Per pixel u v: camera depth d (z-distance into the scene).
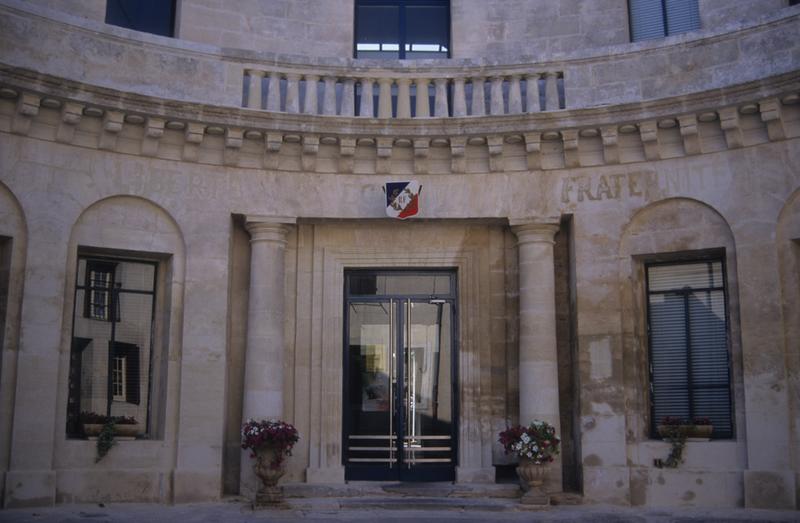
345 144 18.36
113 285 17.95
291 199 18.53
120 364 17.83
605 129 17.88
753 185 17.11
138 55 17.89
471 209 18.53
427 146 18.39
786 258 16.72
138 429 17.45
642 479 17.23
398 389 19.11
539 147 18.20
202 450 17.44
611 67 18.39
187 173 18.14
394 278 19.55
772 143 17.00
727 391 17.47
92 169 17.38
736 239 17.12
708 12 19.09
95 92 16.89
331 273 19.14
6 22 16.62
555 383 17.94
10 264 16.39
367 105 18.64
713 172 17.52
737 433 16.84
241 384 18.36
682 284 18.17
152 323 18.20
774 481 16.19
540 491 17.02
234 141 18.08
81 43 17.39
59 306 16.67
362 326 19.41
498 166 18.50
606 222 18.16
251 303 18.19
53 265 16.72
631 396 17.70
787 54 16.95
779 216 16.81
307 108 18.47
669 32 19.77
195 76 18.25
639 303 18.23
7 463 15.91
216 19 19.84
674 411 17.91
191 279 17.89
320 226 19.22
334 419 18.61
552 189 18.39
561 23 20.27
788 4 18.34
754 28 17.34
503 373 18.80
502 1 20.52
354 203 18.66
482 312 19.02
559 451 17.55
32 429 16.14
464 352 18.89
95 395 17.48
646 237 18.00
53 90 16.53
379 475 18.77
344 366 19.09
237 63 18.52
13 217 16.53
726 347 17.59
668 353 18.12
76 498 16.53
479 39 20.41
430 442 18.92
